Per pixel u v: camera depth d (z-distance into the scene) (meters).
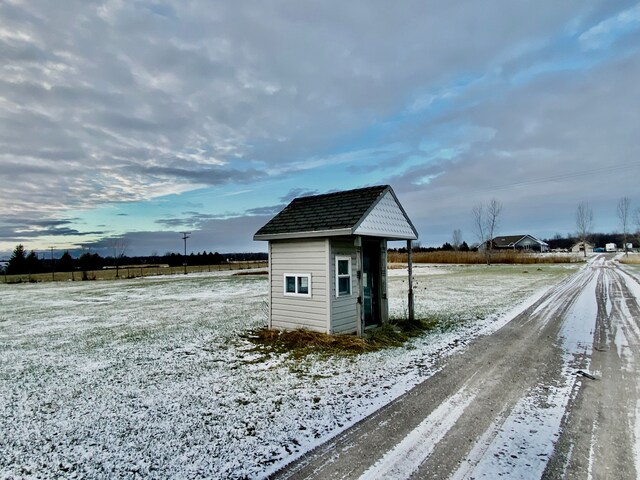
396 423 4.16
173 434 4.06
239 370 6.41
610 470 3.16
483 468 3.23
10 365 7.03
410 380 5.63
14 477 3.30
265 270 46.50
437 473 3.17
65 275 42.62
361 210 8.50
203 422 4.34
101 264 56.22
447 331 9.11
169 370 6.51
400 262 51.47
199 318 12.02
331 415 4.43
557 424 4.05
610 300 13.56
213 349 7.94
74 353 7.86
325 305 8.39
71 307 15.66
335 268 8.52
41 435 4.12
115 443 3.90
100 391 5.53
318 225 8.62
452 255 52.72
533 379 5.54
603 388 5.11
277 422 4.28
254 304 15.25
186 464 3.44
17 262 49.22
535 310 11.82
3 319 12.68
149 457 3.59
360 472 3.22
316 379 5.81
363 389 5.30
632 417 4.19
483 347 7.50
